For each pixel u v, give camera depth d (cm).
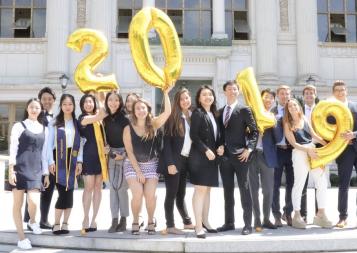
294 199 727
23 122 668
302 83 2625
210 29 2762
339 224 730
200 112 671
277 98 816
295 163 726
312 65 2669
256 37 2703
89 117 690
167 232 682
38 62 2653
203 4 2773
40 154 671
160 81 683
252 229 711
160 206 1102
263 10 2688
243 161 679
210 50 2569
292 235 655
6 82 2628
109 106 695
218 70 2586
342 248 627
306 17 2703
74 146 697
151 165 679
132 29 684
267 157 711
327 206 1062
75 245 654
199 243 616
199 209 654
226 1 2797
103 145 702
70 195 693
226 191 712
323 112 717
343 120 710
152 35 2533
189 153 673
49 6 2631
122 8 2727
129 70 2617
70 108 704
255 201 704
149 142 671
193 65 2602
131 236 658
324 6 2855
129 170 672
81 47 739
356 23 2864
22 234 661
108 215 932
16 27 2736
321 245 625
